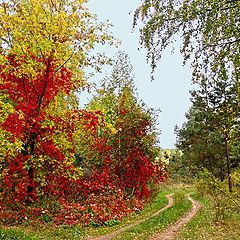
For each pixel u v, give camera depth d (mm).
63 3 18766
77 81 20375
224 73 6883
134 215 23812
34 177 19969
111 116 28844
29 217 18312
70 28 18438
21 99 19516
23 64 17594
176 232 17156
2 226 16531
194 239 14773
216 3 6148
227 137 8336
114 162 28734
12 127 16703
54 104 20281
